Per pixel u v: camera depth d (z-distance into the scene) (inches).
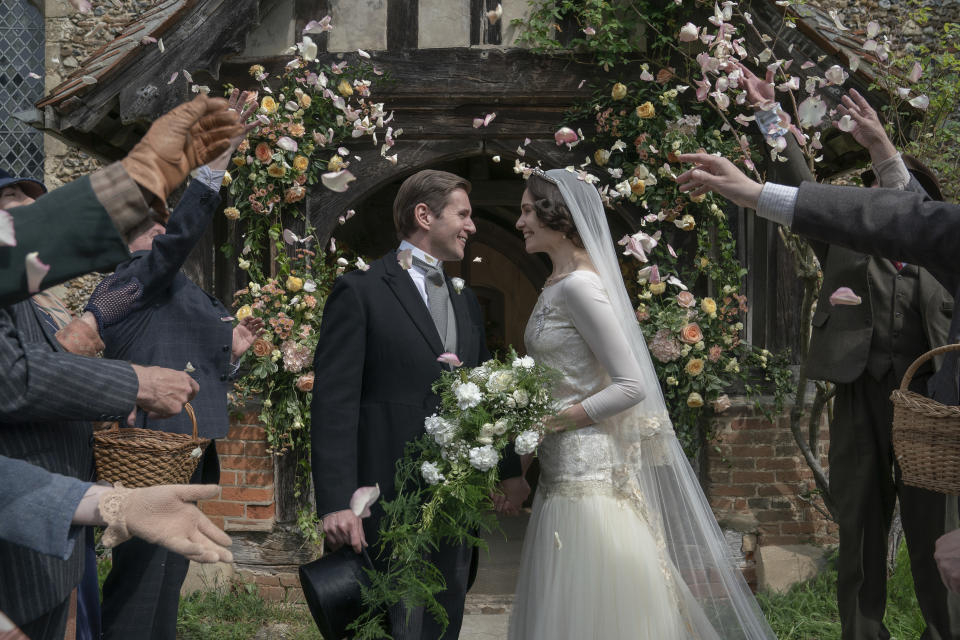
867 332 117.3
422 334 98.1
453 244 104.3
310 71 178.5
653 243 110.8
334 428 93.3
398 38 179.8
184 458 75.6
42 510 42.4
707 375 175.5
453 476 89.7
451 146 183.0
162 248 107.2
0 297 38.7
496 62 178.7
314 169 181.3
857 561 119.0
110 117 180.5
